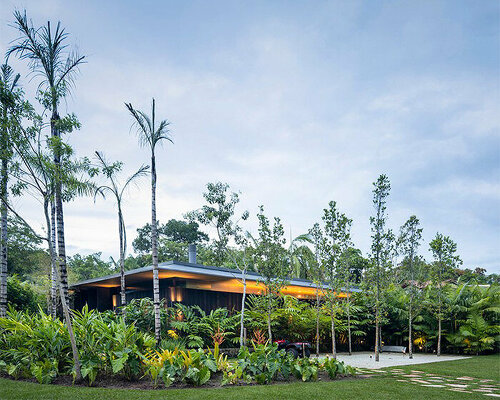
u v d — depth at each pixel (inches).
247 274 781.3
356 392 331.0
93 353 368.5
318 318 762.2
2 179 350.3
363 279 786.8
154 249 571.5
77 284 917.2
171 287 765.9
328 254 679.7
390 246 711.7
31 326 434.0
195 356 358.6
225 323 703.7
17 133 338.0
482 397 327.9
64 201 409.1
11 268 1053.2
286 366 395.9
